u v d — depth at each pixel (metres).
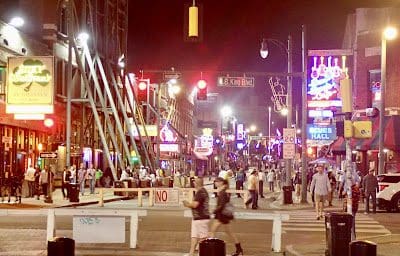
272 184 51.84
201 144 93.06
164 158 71.12
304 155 35.44
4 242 16.62
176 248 15.92
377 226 22.42
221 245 9.80
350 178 15.91
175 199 32.31
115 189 32.84
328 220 13.55
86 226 15.45
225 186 14.77
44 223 21.50
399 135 38.44
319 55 44.88
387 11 42.56
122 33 64.38
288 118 36.66
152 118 73.00
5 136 37.53
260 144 126.31
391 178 29.00
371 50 43.16
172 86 78.75
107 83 54.97
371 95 43.00
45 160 43.03
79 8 52.53
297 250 15.08
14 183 32.94
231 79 30.53
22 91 34.44
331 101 46.25
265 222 23.38
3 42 36.91
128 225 21.44
